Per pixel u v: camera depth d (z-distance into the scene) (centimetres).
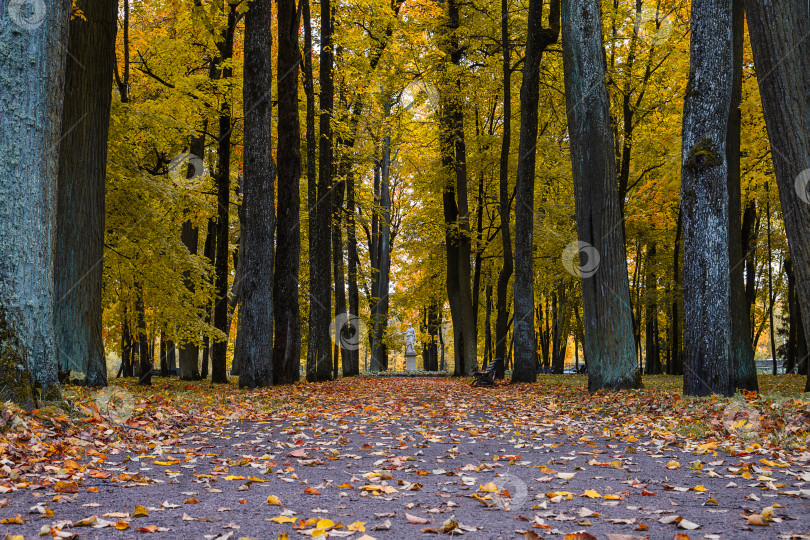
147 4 1744
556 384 1680
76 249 1055
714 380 1005
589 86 1280
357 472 502
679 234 2544
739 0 1223
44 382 621
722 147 1018
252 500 403
